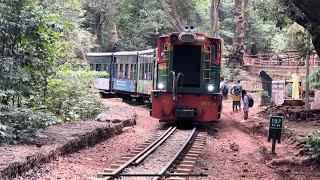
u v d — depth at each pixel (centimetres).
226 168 1189
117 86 3294
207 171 1130
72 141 1205
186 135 1692
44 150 1036
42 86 1438
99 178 948
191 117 1934
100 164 1129
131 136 1642
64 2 2547
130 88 3025
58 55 1633
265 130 1842
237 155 1394
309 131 1681
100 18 4478
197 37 1973
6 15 1176
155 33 4694
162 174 997
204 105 1969
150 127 1973
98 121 1695
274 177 1111
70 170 1007
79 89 1825
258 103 3188
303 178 1105
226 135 1855
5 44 1212
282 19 1797
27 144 1117
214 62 2020
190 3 4809
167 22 4647
